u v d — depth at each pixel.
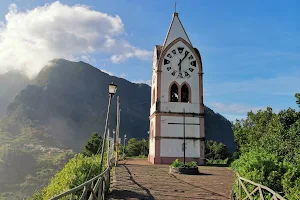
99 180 10.23
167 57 39.50
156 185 17.11
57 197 5.30
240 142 39.75
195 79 39.56
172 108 38.00
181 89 39.19
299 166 11.62
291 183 9.94
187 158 36.88
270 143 18.41
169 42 40.16
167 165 34.12
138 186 16.53
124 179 19.56
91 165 12.54
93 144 61.78
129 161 41.16
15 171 139.12
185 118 38.06
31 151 166.62
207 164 38.72
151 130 41.31
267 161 11.46
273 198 7.80
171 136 37.19
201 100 38.94
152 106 41.72
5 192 116.62
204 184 18.00
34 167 145.88
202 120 38.34
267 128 33.16
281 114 17.98
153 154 37.59
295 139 15.57
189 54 40.03
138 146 98.44
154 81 41.44
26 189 120.38
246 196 10.58
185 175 23.23
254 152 13.27
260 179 10.70
